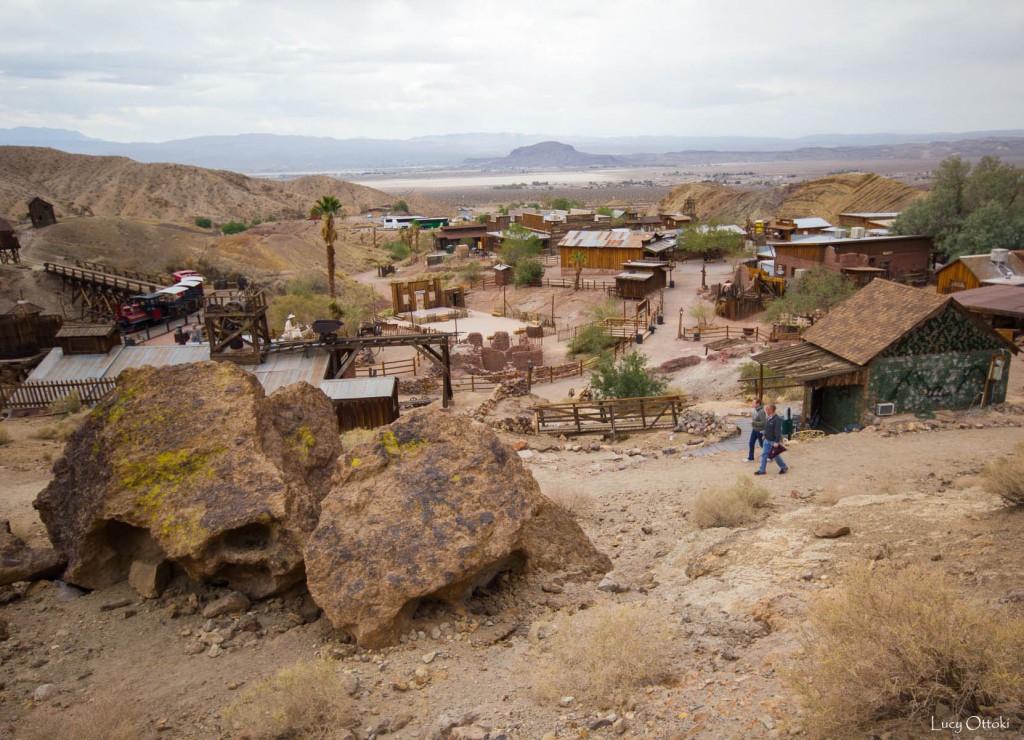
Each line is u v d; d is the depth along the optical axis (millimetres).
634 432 23625
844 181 136250
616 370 30953
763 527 11039
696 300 63375
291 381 30516
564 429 24234
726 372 35375
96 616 8328
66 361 34125
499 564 8922
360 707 6344
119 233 91812
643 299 64438
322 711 6137
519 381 32594
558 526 9922
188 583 8859
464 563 7793
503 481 8734
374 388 26891
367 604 7418
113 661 7398
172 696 6664
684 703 5629
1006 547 7879
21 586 8969
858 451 16875
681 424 22734
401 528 7941
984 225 57812
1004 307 30297
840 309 23125
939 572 5574
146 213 171750
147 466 8742
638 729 5383
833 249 56188
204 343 35438
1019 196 61969
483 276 87625
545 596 8734
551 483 16438
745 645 6770
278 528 8352
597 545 11688
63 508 9141
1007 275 42406
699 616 7688
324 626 7992
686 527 12102
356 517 8031
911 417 19891
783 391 28172
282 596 8625
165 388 9594
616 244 80438
